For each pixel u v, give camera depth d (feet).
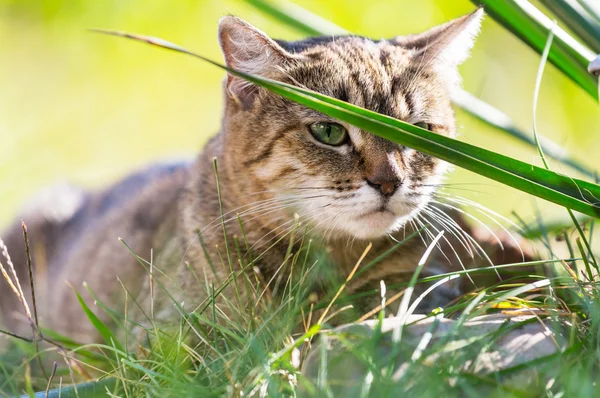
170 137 32.12
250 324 10.85
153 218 17.42
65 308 18.37
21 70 36.76
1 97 34.37
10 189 26.43
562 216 14.16
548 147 14.90
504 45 29.17
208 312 12.77
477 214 16.70
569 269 10.87
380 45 14.79
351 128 13.11
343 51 14.24
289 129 13.52
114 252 17.61
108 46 37.32
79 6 38.58
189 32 36.09
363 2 31.73
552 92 27.37
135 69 36.52
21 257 19.89
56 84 35.76
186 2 36.42
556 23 12.85
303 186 13.44
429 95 14.25
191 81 35.63
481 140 22.91
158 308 14.38
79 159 30.01
